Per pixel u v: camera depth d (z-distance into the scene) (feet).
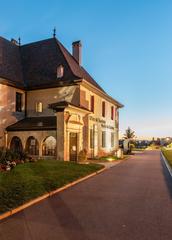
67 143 59.11
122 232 17.69
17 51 88.28
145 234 17.37
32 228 18.30
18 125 67.67
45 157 62.03
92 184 35.70
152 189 32.53
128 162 70.90
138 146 232.73
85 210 22.85
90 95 74.95
